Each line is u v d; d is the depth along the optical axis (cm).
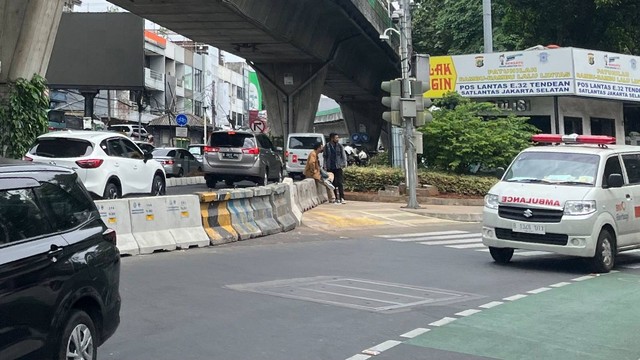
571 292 948
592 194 1115
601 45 3872
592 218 1097
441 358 631
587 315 807
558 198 1111
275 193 1656
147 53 5828
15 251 457
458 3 4431
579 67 2834
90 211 585
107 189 1548
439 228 1797
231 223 1452
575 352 654
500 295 923
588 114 3080
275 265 1141
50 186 538
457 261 1227
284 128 3997
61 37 4044
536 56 2883
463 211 2056
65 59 4041
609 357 639
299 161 3056
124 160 1642
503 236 1153
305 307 831
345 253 1307
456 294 926
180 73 6488
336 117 8119
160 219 1280
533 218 1118
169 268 1086
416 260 1231
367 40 4069
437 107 2720
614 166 1191
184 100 6488
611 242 1132
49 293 480
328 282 995
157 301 849
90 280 534
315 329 729
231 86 8312
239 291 916
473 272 1109
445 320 776
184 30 2936
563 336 711
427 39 4984
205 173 2508
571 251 1094
